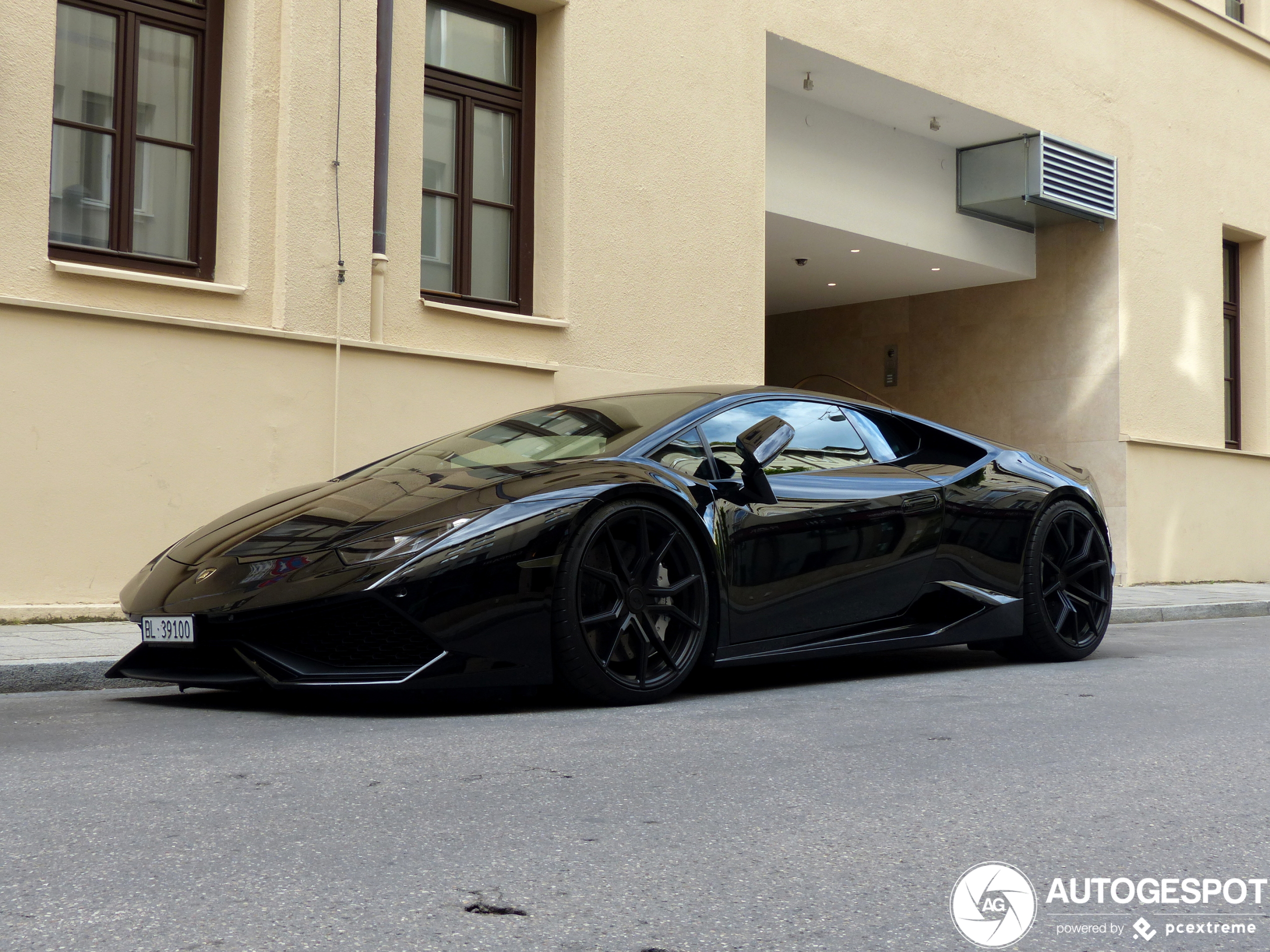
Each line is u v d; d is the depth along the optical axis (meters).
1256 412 13.25
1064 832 2.28
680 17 8.42
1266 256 13.32
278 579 3.37
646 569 3.68
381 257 6.86
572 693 3.55
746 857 2.10
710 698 3.89
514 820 2.31
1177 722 3.48
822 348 14.09
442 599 3.29
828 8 9.33
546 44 7.93
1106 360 11.62
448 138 7.65
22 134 5.82
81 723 3.37
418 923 1.75
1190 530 11.95
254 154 6.53
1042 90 11.00
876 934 1.74
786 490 4.12
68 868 1.98
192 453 6.11
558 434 4.15
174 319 6.04
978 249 11.62
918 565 4.43
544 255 7.86
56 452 5.71
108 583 5.85
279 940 1.67
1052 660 4.99
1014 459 4.96
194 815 2.32
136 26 6.47
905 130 11.01
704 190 8.51
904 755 2.95
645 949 1.67
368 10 6.92
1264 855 2.15
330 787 2.56
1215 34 12.62
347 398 6.63
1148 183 11.95
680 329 8.34
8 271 5.76
